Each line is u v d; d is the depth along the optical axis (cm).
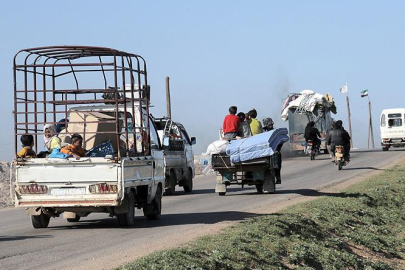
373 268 2031
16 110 2136
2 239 1980
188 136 3975
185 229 2059
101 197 2050
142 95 2428
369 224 2658
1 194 3953
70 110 2339
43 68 2230
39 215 2206
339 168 4788
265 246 1823
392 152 7438
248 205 2802
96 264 1484
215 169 3325
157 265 1418
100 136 2272
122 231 2086
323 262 1892
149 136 2298
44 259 1608
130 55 2147
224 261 1564
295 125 7231
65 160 2047
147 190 2267
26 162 2077
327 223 2403
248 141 3197
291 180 4191
